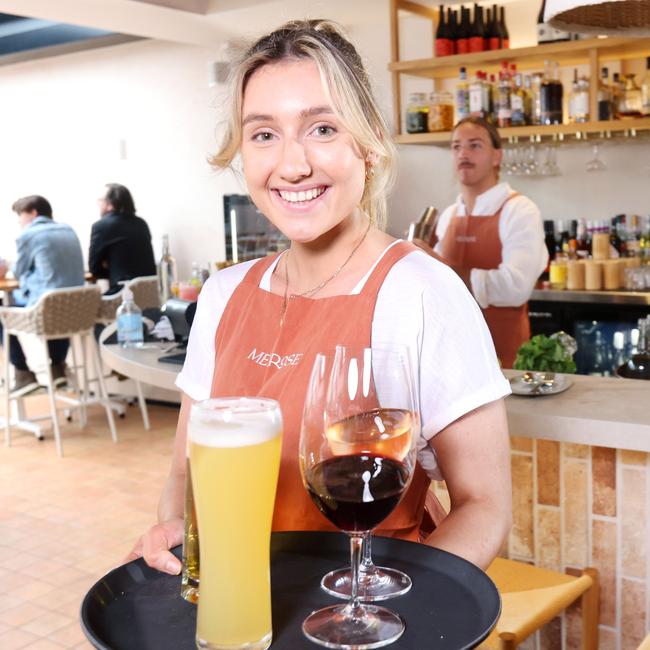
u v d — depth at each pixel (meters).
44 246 5.98
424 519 1.26
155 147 7.01
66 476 4.79
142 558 0.93
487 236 3.78
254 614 0.74
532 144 5.02
